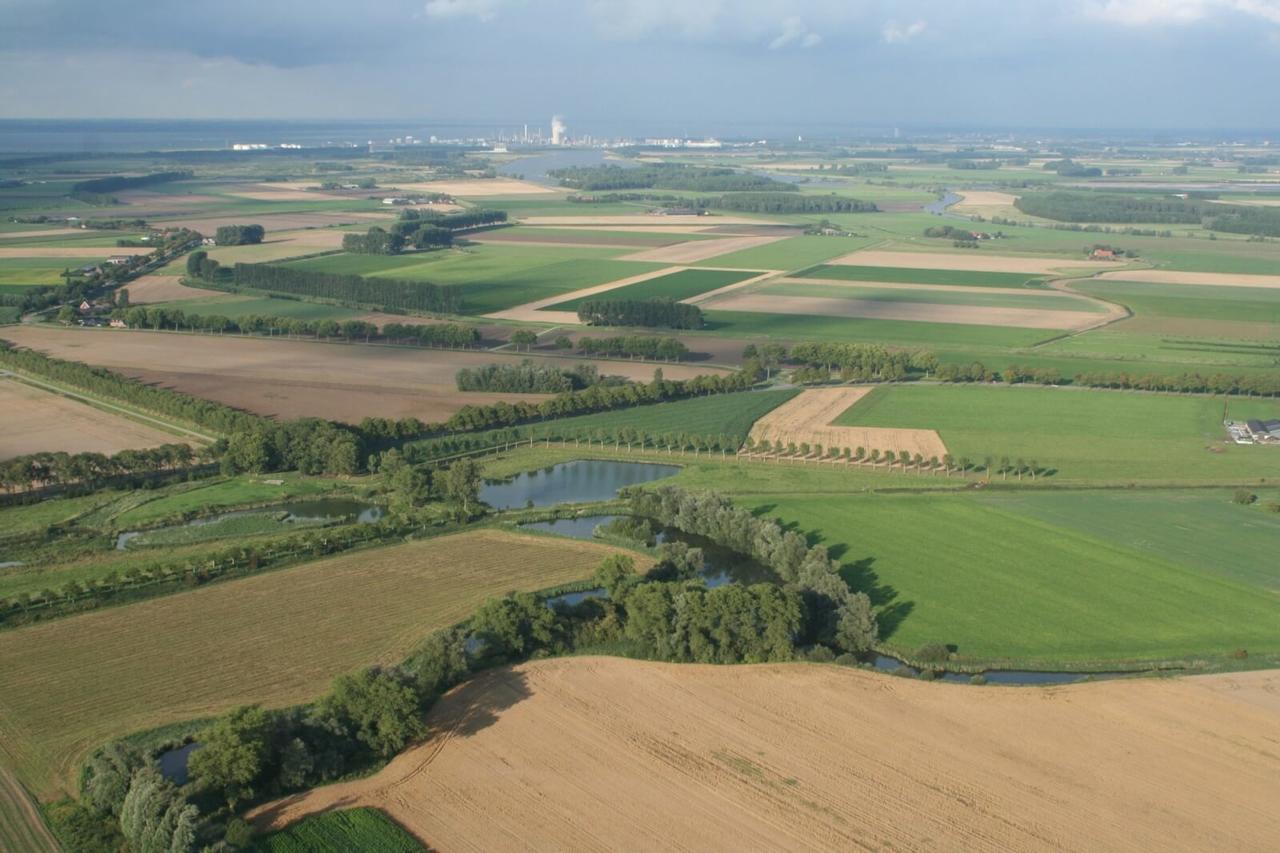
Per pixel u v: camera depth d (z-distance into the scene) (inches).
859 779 4375.0
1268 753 4594.0
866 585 6466.5
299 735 4485.7
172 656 5408.5
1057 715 4889.3
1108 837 4028.1
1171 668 5472.4
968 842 3986.2
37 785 4343.0
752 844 3969.0
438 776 4414.4
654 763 4478.3
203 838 3897.6
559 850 3934.5
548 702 4992.6
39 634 5625.0
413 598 6131.9
